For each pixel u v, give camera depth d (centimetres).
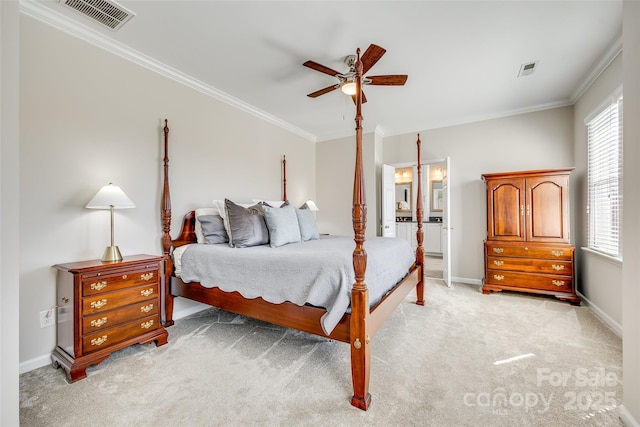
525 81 298
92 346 186
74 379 174
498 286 353
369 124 442
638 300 129
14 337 108
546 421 138
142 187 257
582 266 326
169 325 264
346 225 485
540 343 220
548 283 327
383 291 205
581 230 329
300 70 277
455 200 424
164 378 178
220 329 258
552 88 316
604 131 276
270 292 194
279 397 158
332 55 250
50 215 201
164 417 143
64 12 198
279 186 430
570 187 346
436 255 675
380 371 184
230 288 217
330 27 212
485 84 304
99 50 228
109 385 171
